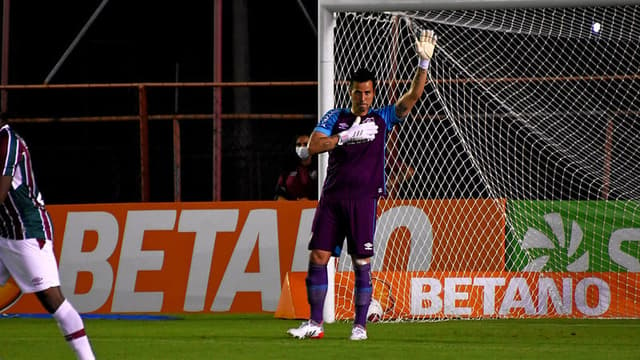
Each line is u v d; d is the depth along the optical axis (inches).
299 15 2620.6
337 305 1450.5
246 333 1245.1
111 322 1443.2
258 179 2065.7
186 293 1609.3
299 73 2618.1
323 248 1123.9
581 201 1544.0
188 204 1624.0
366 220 1104.2
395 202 1563.7
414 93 1110.4
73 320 845.2
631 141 1679.4
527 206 1553.9
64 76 2455.7
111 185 2258.9
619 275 1525.6
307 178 1758.1
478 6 1328.7
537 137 1728.6
